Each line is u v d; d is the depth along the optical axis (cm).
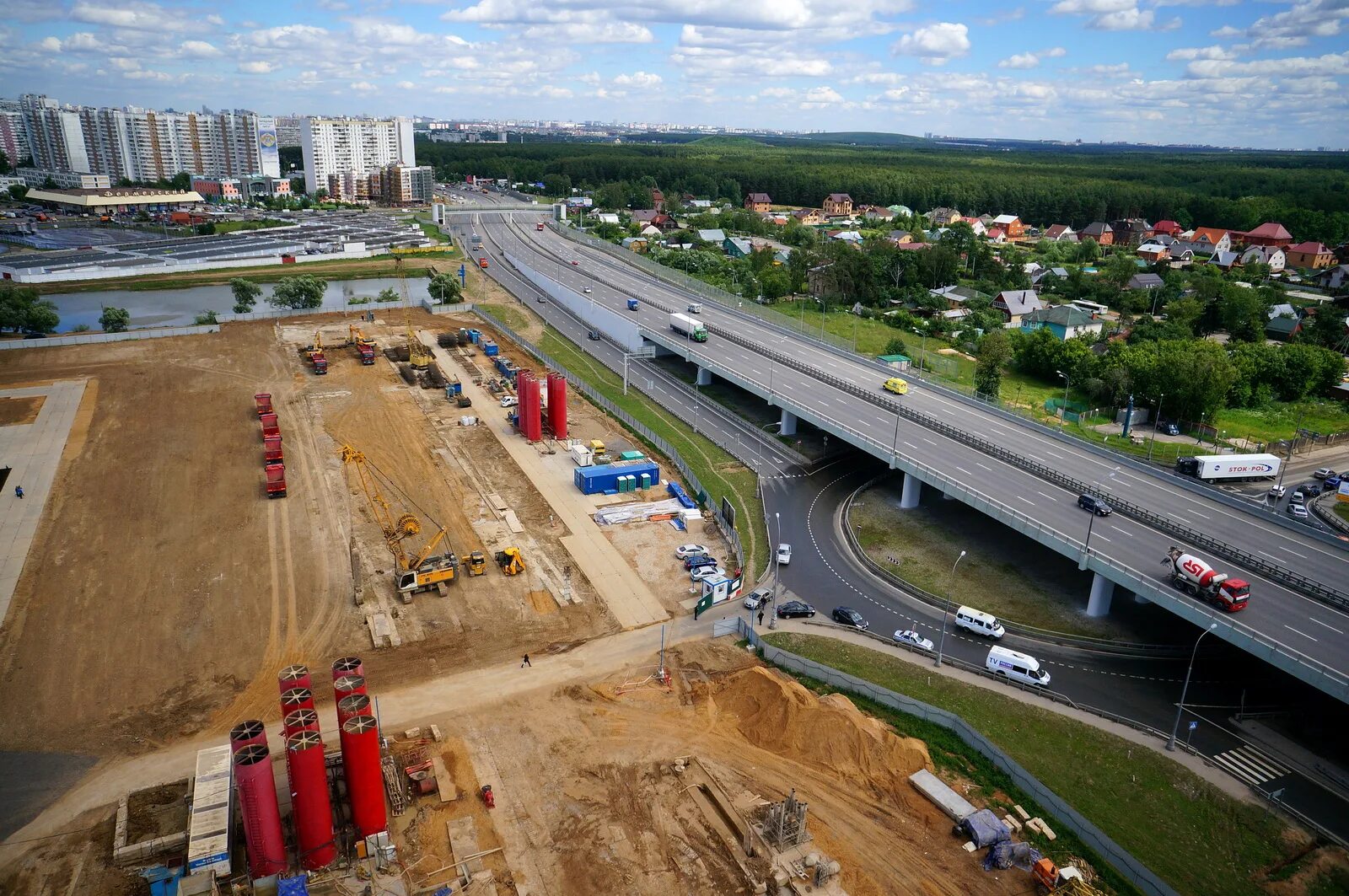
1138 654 7606
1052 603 8431
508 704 6869
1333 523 10362
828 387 13138
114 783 5956
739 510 10350
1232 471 11212
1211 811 5712
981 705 6775
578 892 5091
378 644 7606
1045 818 5678
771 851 5344
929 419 11531
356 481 10806
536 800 5825
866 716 6606
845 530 9969
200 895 4725
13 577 8494
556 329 18800
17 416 12612
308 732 5072
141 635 7662
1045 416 13925
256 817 4909
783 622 8062
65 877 5169
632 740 6456
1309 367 15212
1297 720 6738
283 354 16138
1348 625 6900
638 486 10938
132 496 10225
